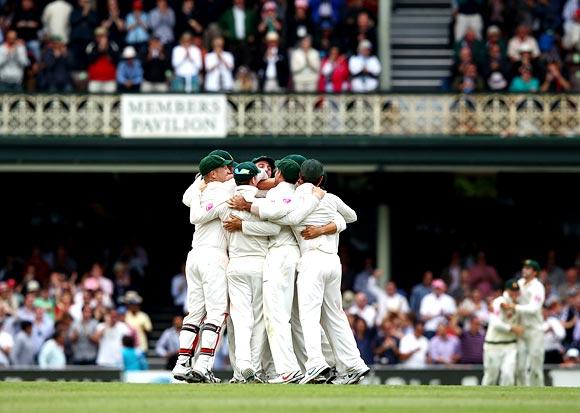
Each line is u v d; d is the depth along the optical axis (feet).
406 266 396.37
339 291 208.85
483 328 336.08
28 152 371.35
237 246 207.72
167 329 349.61
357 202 390.63
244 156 370.94
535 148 371.97
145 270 385.91
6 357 322.55
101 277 352.49
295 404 155.84
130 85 377.91
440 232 395.14
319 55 380.17
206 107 371.15
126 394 171.94
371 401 161.07
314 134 372.58
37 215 394.11
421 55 407.03
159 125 371.35
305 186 206.90
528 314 280.72
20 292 362.53
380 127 373.20
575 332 334.44
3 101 371.56
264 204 205.05
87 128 371.76
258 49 381.60
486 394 177.47
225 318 209.26
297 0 383.65
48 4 385.70
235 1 381.40
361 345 323.16
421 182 390.83
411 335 326.24
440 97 373.81
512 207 394.73
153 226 395.96
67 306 330.34
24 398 164.04
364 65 377.09
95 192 394.52
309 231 206.49
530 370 283.38
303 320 205.67
